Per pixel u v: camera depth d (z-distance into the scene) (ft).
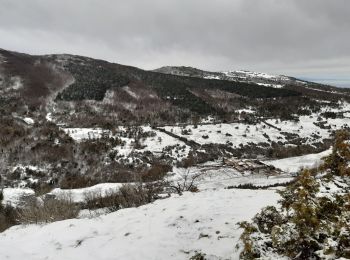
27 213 35.04
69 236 25.48
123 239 23.48
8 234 28.43
